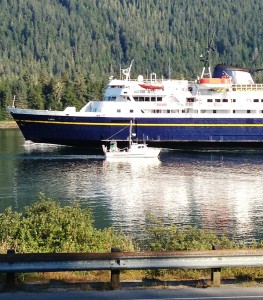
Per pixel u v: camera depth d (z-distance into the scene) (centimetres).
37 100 17200
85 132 9425
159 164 7750
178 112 9525
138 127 9438
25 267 1397
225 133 9531
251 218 4159
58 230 2062
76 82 17000
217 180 6231
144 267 1434
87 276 1617
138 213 4319
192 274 1642
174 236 2281
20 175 6612
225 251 1454
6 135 13475
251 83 9975
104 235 2205
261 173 6794
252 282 1540
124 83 9600
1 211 4397
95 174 6762
